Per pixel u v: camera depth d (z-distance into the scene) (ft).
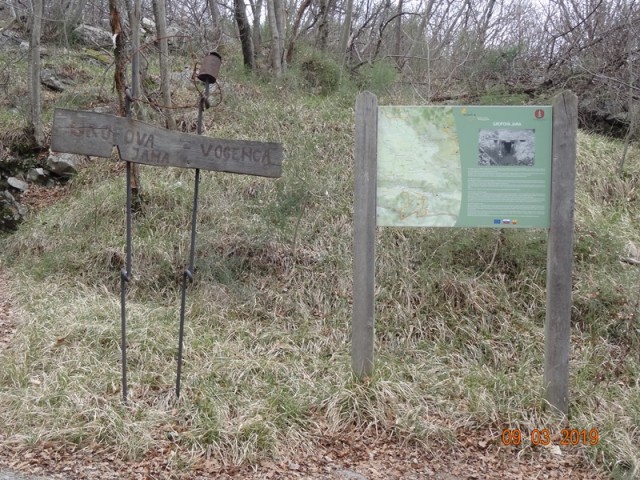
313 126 30.94
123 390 15.03
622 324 19.90
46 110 35.76
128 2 29.09
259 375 16.87
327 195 25.61
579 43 39.37
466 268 21.97
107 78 39.75
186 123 32.19
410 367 17.63
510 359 18.88
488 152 15.16
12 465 12.78
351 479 13.07
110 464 13.10
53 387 15.37
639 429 15.20
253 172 14.56
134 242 23.75
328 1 46.21
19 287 22.45
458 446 14.58
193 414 14.61
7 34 45.93
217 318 20.33
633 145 30.35
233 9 47.29
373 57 45.34
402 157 15.34
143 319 19.31
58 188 30.91
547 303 15.56
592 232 23.43
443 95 35.04
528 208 15.20
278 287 22.03
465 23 50.29
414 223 15.42
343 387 15.71
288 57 40.83
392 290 21.20
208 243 23.22
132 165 25.68
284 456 13.80
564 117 14.87
